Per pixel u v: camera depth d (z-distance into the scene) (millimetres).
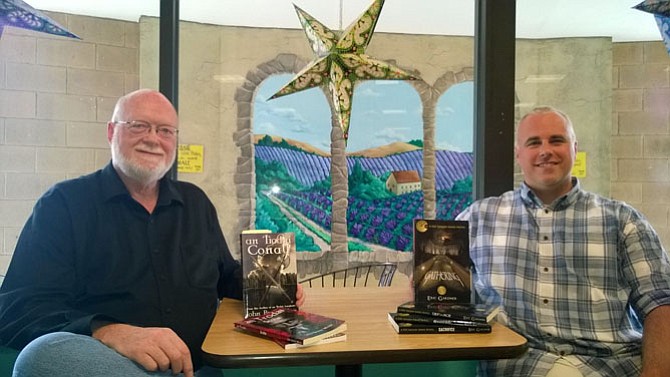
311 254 3328
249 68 3252
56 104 2549
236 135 3229
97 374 969
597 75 2852
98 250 1442
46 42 2529
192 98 3145
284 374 1825
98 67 2631
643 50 2838
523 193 1722
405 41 3354
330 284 3268
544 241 1643
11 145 2467
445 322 1209
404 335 1177
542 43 2850
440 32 3365
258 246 1358
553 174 1652
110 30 2656
